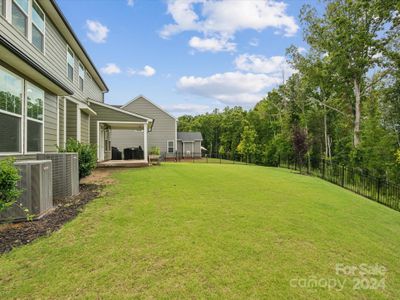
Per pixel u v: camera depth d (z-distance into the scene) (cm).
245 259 285
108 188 670
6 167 327
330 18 1566
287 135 2158
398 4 1219
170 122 2566
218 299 213
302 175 1338
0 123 459
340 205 607
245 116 3294
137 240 325
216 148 4191
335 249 329
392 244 372
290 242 342
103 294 214
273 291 227
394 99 1502
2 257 270
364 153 1527
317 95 2205
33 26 671
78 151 709
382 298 227
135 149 1594
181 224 392
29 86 570
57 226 367
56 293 213
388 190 890
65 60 933
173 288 225
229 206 516
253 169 1403
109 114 1279
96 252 288
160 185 729
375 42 1427
